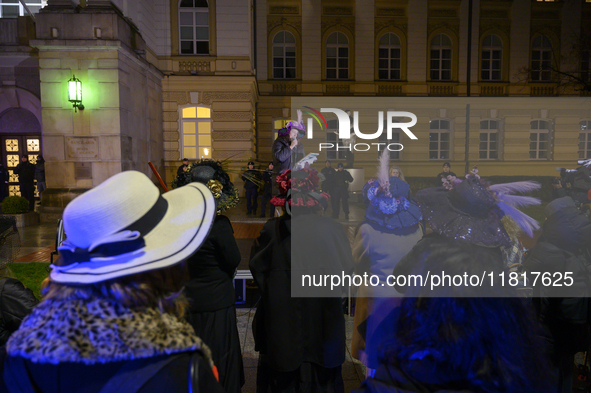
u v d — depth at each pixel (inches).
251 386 107.2
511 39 746.2
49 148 399.9
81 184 402.6
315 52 711.7
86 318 27.8
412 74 731.4
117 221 31.9
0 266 74.9
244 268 192.5
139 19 488.1
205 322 82.5
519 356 34.9
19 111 555.2
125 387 27.3
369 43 719.1
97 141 398.9
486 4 740.0
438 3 732.7
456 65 740.7
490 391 33.1
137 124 457.4
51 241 305.4
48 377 28.8
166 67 570.6
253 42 697.0
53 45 382.9
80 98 388.2
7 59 493.0
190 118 578.2
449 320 36.1
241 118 576.7
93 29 386.3
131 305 29.6
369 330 87.4
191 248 34.5
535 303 86.8
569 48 748.0
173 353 29.5
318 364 81.0
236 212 457.1
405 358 36.7
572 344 87.5
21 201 381.4
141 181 35.9
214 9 569.9
